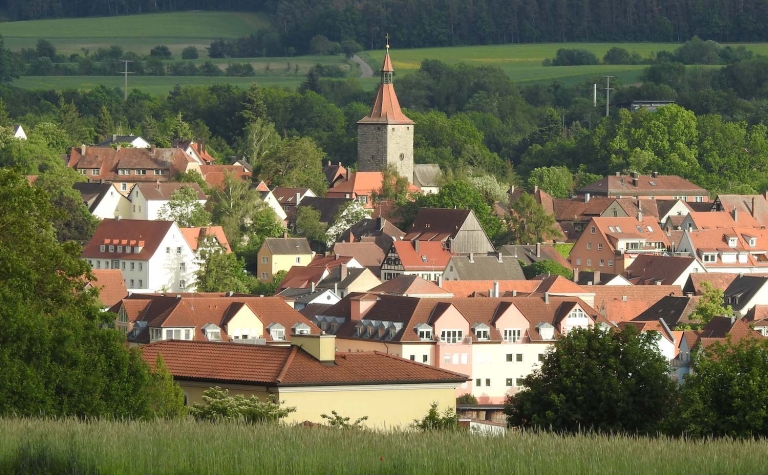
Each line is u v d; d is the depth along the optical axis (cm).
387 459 15925
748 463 16125
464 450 16288
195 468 15875
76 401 19662
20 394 19338
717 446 17038
